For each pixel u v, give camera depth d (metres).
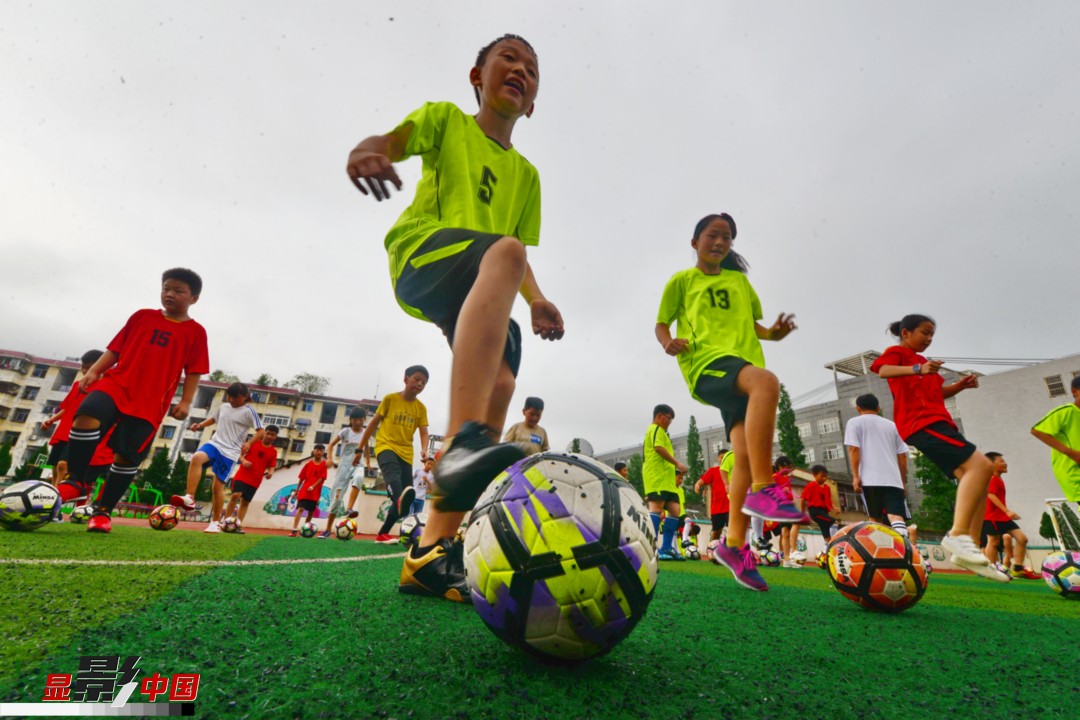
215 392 53.00
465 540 1.26
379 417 6.91
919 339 4.79
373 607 1.77
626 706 1.00
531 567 1.10
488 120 2.57
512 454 1.30
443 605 1.89
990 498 8.51
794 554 9.08
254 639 1.26
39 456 33.50
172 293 4.61
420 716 0.87
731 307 3.88
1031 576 8.33
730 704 1.08
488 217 2.31
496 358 1.65
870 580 2.56
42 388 56.03
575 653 1.12
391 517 7.02
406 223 2.21
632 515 1.18
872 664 1.51
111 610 1.43
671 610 2.31
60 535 3.70
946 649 1.78
